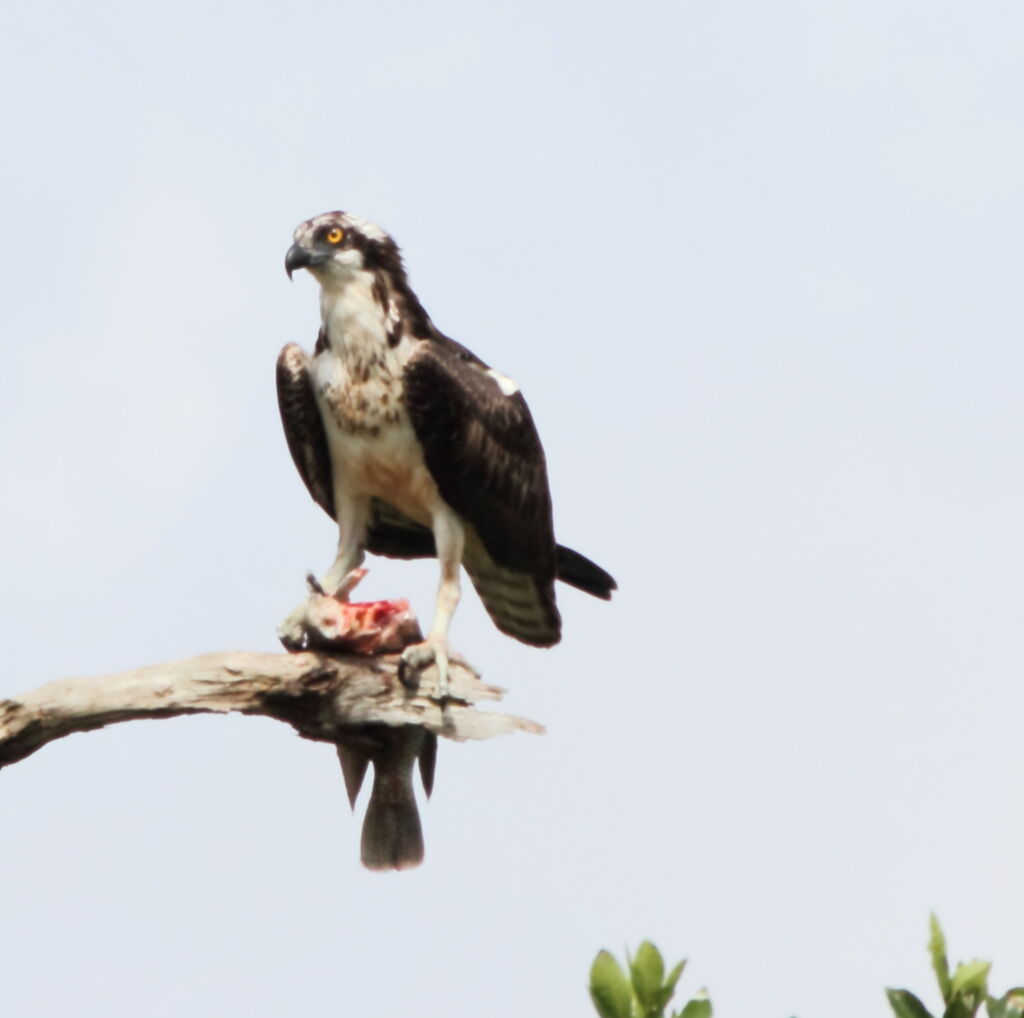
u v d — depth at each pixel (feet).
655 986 30.07
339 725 42.16
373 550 51.75
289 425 48.83
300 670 40.91
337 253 47.34
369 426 47.80
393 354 47.50
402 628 42.57
